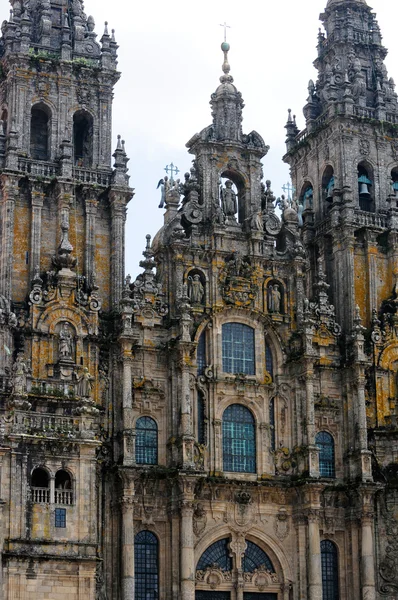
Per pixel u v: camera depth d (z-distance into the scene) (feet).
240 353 310.45
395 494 312.09
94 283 298.15
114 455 287.89
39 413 259.19
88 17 329.52
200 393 303.27
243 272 315.17
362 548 302.45
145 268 306.55
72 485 256.11
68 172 303.48
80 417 261.44
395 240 333.21
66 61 314.35
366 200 346.13
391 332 325.83
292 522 302.86
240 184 326.85
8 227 295.28
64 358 285.23
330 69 352.90
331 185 346.74
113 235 305.53
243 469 303.68
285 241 324.60
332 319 323.98
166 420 298.15
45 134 318.45
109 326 299.79
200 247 312.71
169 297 306.76
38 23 324.39
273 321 315.78
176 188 316.19
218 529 294.87
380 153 345.31
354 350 316.40
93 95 318.24
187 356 295.89
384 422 319.06
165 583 286.46
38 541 249.14
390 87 355.36
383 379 322.34
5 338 281.74
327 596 304.50
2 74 317.42
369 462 307.58
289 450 308.60
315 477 299.17
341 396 319.47
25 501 250.78
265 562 300.20
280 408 311.68
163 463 294.87
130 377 290.97
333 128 343.05
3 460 251.19
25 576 246.68
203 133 320.50
